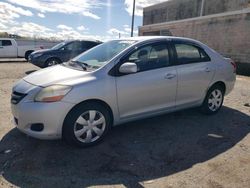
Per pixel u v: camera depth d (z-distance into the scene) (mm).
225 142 4789
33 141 4594
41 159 4020
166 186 3447
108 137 4848
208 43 21359
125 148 4449
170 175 3701
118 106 4594
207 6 24266
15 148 4344
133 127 5352
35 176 3594
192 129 5336
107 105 4480
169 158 4168
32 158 4039
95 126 4438
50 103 4020
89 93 4227
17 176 3586
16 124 4410
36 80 4414
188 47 5559
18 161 3953
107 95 4410
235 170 3854
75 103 4133
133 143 4641
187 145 4629
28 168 3775
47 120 4027
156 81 4926
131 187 3418
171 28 27281
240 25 17969
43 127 4074
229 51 19047
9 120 5613
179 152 4367
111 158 4105
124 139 4793
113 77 4504
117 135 4953
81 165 3887
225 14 19359
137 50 4844
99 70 4473
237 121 5867
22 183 3439
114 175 3666
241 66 17156
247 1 19766
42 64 13008
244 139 4945
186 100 5531
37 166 3830
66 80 4258
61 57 13211
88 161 4000
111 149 4395
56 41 28688
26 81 4516
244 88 10062
